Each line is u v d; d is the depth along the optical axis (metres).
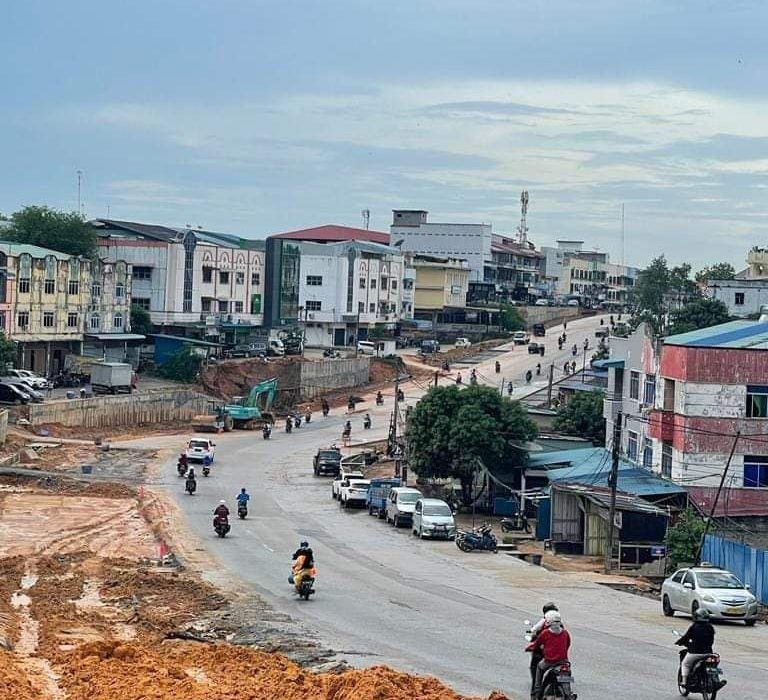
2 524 56.03
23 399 92.62
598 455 69.25
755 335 63.00
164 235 142.75
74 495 67.31
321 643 30.75
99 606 37.06
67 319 112.38
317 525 61.19
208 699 22.95
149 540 53.34
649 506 53.22
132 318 124.81
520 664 28.56
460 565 49.50
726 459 57.47
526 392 117.00
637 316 150.38
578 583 45.19
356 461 86.38
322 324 149.38
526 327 182.25
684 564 49.78
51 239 125.25
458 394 70.88
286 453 91.31
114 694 23.84
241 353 127.50
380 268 159.00
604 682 26.45
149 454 85.38
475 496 71.56
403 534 59.75
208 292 132.88
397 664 28.09
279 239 142.50
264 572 44.94
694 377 57.56
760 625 36.09
